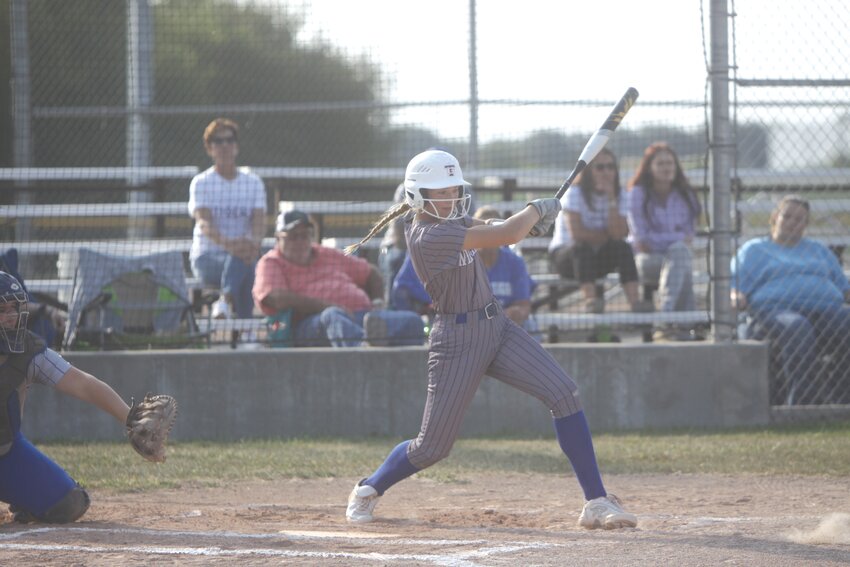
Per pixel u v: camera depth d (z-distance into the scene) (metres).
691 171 38.94
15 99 39.97
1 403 15.70
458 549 13.84
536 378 15.91
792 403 30.02
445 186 15.39
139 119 40.66
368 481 16.91
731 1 28.83
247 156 45.66
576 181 32.78
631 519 15.66
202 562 12.98
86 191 40.47
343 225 41.38
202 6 43.62
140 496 20.20
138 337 29.81
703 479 21.72
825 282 30.09
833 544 14.14
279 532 15.51
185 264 35.59
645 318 31.36
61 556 13.42
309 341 29.77
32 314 28.45
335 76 44.53
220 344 30.14
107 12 42.41
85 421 28.67
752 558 13.14
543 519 17.12
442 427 16.11
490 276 29.30
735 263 29.42
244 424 28.78
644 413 28.98
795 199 30.28
